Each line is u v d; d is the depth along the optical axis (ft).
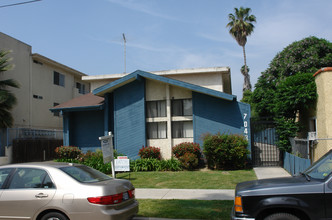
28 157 71.97
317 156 40.50
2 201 19.44
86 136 61.00
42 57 86.84
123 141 54.85
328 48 76.74
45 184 19.43
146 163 49.57
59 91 96.73
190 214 23.70
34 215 18.79
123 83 54.75
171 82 51.37
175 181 39.06
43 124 88.48
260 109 83.30
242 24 132.46
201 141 51.24
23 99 81.30
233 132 49.93
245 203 16.65
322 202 15.53
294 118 46.26
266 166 48.70
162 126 54.54
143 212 24.80
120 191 19.58
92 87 72.38
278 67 82.99
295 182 17.04
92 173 21.94
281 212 16.24
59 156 55.98
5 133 70.44
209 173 44.39
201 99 51.83
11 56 78.07
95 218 18.03
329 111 37.09
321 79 38.63
